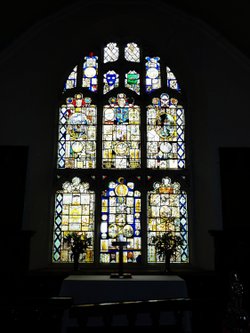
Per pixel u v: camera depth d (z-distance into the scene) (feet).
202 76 28.50
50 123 29.25
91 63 31.32
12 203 25.86
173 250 25.89
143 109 30.35
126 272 25.38
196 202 28.50
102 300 20.12
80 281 20.44
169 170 29.19
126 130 29.94
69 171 28.91
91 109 30.32
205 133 27.86
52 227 27.99
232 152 26.81
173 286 20.39
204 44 28.81
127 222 28.17
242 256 24.03
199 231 27.76
